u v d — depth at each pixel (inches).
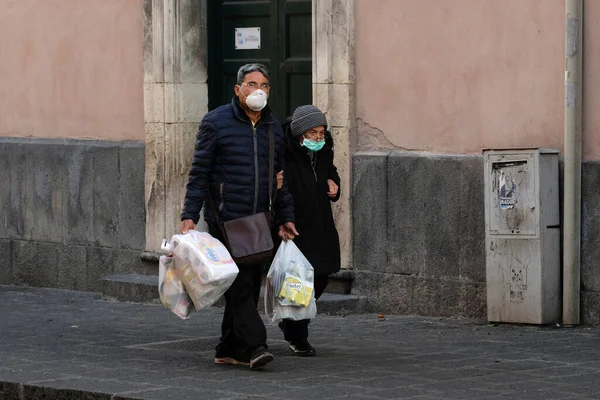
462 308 978.1
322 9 1042.7
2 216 1282.0
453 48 982.4
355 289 1037.8
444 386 697.0
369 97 1029.8
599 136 904.9
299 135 802.2
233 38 1152.8
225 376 744.3
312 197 803.4
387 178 1016.2
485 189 925.2
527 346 831.1
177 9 1144.8
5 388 745.0
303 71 1101.7
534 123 940.6
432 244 993.5
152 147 1160.2
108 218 1200.8
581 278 913.5
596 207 904.3
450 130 986.7
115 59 1196.5
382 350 829.2
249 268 765.3
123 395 692.7
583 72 911.7
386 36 1017.5
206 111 1164.5
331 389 696.4
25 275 1269.7
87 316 1036.5
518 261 912.3
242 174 765.9
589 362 764.0
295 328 808.3
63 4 1233.4
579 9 908.0
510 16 951.0
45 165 1246.3
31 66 1262.3
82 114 1224.8
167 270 770.2
